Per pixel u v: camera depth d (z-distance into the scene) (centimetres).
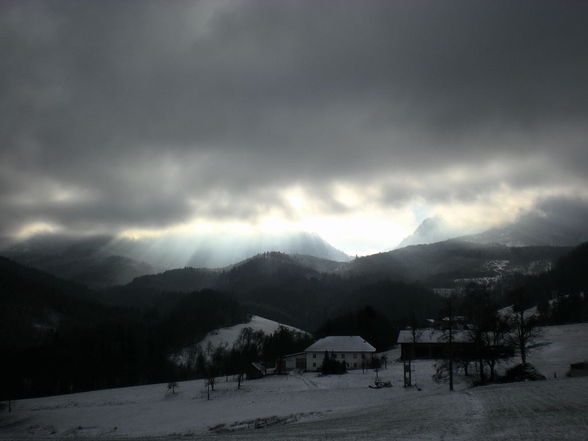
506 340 10150
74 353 19675
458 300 16825
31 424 10856
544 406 4747
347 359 14275
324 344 14812
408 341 13775
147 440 5094
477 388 7569
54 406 13012
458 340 11469
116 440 5294
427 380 10062
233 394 11275
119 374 18650
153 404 11275
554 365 10125
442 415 4969
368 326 18588
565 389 5997
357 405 8069
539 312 18100
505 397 5747
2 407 13412
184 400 11388
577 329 14738
